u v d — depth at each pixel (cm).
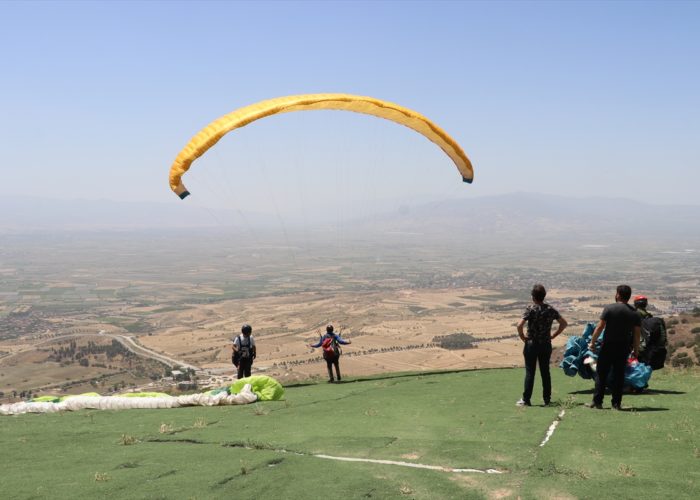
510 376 1491
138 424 1045
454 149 1912
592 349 1011
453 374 1656
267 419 1043
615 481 628
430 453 752
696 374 1420
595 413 965
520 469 676
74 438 948
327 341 1698
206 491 645
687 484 614
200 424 1006
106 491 657
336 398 1264
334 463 722
